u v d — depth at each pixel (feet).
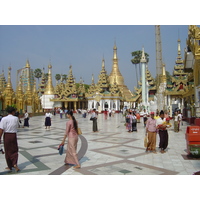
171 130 64.23
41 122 98.99
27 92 173.78
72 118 27.14
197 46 55.16
